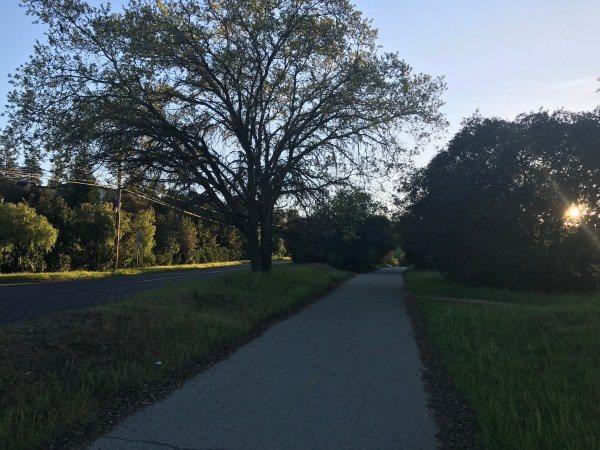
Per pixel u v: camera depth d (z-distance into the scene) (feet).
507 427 16.61
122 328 29.60
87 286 79.41
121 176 65.21
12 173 102.06
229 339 34.42
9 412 16.74
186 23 60.85
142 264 160.56
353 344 34.81
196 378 25.00
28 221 114.11
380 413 19.94
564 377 22.08
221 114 67.92
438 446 16.60
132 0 58.65
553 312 39.78
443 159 83.10
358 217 71.15
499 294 66.85
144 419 18.79
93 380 21.13
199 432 17.53
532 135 73.77
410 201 93.50
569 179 71.92
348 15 64.49
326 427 18.28
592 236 70.28
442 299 65.41
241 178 65.46
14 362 21.53
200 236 226.58
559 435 15.56
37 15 57.31
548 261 70.64
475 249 80.43
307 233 84.84
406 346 34.42
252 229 73.00
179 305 40.52
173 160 63.46
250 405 20.76
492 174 75.51
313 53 67.10
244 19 61.87
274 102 69.72
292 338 36.83
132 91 59.41
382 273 197.16
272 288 63.52
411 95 66.85
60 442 16.21
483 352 27.99
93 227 139.23
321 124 68.69
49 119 56.44
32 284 84.48
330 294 79.71
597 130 71.56
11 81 56.54
